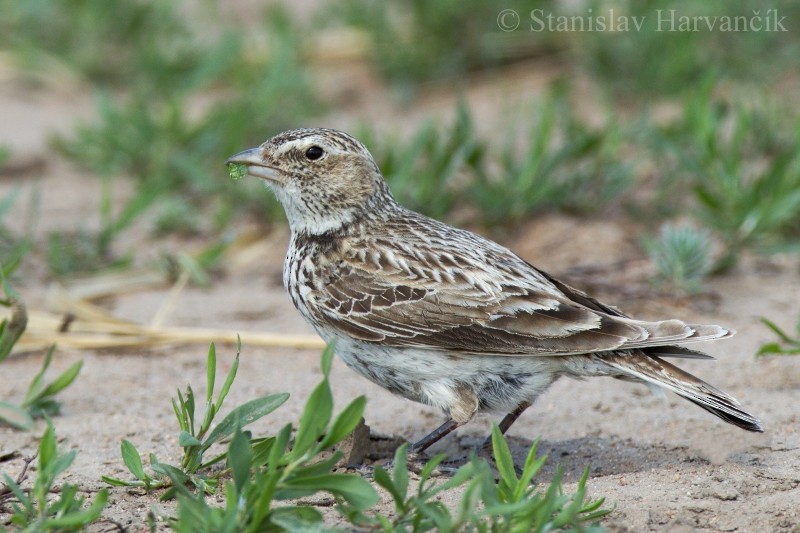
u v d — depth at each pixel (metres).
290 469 6.84
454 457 9.52
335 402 10.53
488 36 20.66
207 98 20.62
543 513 6.88
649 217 14.81
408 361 9.20
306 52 21.42
